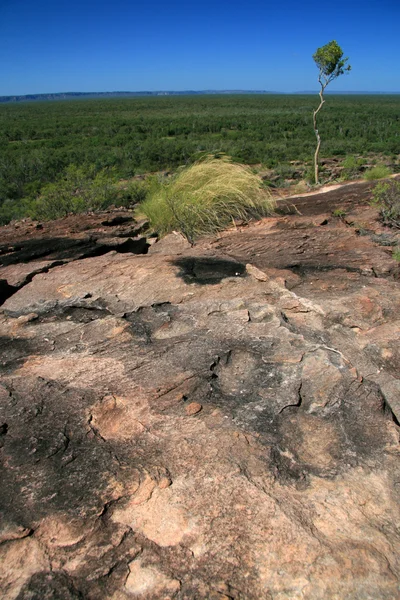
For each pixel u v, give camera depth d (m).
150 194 8.71
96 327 3.32
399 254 4.79
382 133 39.78
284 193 11.56
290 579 1.60
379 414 2.42
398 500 1.93
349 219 6.57
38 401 2.50
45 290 4.17
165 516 1.83
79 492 1.94
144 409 2.42
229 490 1.94
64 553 1.70
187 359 2.84
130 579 1.62
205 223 6.42
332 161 24.50
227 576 1.62
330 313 3.47
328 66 13.24
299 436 2.26
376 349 3.03
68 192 10.76
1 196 21.08
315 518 1.83
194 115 76.06
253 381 2.64
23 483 1.99
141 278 4.27
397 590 1.57
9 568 1.66
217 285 4.02
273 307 3.43
